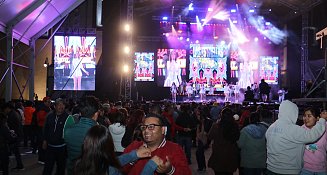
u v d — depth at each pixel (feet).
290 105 16.88
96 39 96.78
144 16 115.24
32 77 72.74
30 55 72.49
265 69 114.83
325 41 67.97
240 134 22.89
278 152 16.67
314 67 95.04
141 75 113.80
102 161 10.16
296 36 109.70
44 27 71.92
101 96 92.12
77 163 10.23
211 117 54.75
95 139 10.19
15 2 53.93
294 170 16.60
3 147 28.78
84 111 18.81
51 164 25.32
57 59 88.63
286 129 16.55
